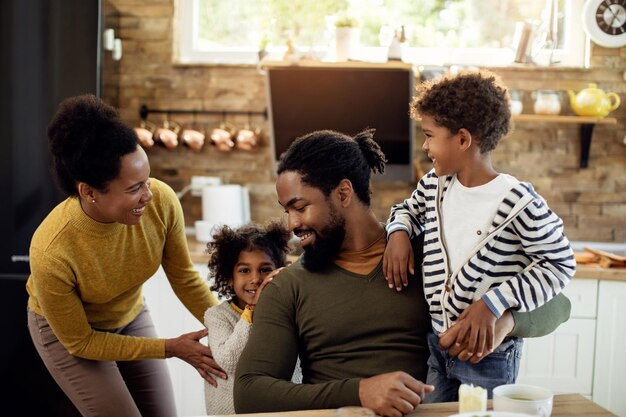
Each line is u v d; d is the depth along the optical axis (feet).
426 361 5.65
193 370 10.69
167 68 12.26
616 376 10.34
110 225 6.73
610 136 11.93
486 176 5.56
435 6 12.17
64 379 7.30
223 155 12.32
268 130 12.22
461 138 5.48
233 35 12.47
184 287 7.80
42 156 10.41
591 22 11.74
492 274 5.43
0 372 10.49
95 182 6.23
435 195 5.79
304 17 12.32
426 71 11.34
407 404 4.70
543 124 11.99
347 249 5.75
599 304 10.27
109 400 7.19
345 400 4.89
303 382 5.72
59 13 10.31
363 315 5.56
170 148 11.99
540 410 4.46
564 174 12.03
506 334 5.25
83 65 10.36
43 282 6.62
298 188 5.51
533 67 11.85
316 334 5.57
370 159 5.93
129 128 6.36
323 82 11.21
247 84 12.19
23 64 10.36
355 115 11.37
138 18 12.21
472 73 5.62
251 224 7.70
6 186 10.46
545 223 5.26
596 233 12.05
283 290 5.64
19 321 10.46
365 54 12.17
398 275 5.60
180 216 7.46
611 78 11.91
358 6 12.23
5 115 10.38
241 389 5.25
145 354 6.96
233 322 7.20
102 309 7.35
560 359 10.39
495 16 12.16
